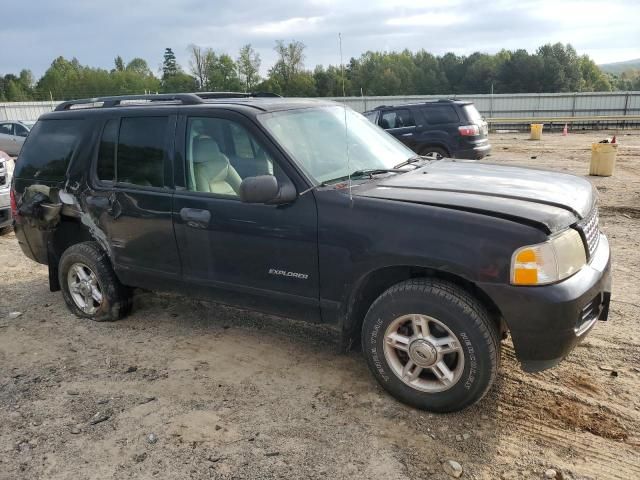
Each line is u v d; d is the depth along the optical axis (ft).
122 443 10.00
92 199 14.34
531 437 9.75
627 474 8.80
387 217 10.09
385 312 10.37
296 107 13.07
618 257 19.57
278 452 9.55
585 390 11.12
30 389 12.10
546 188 10.94
